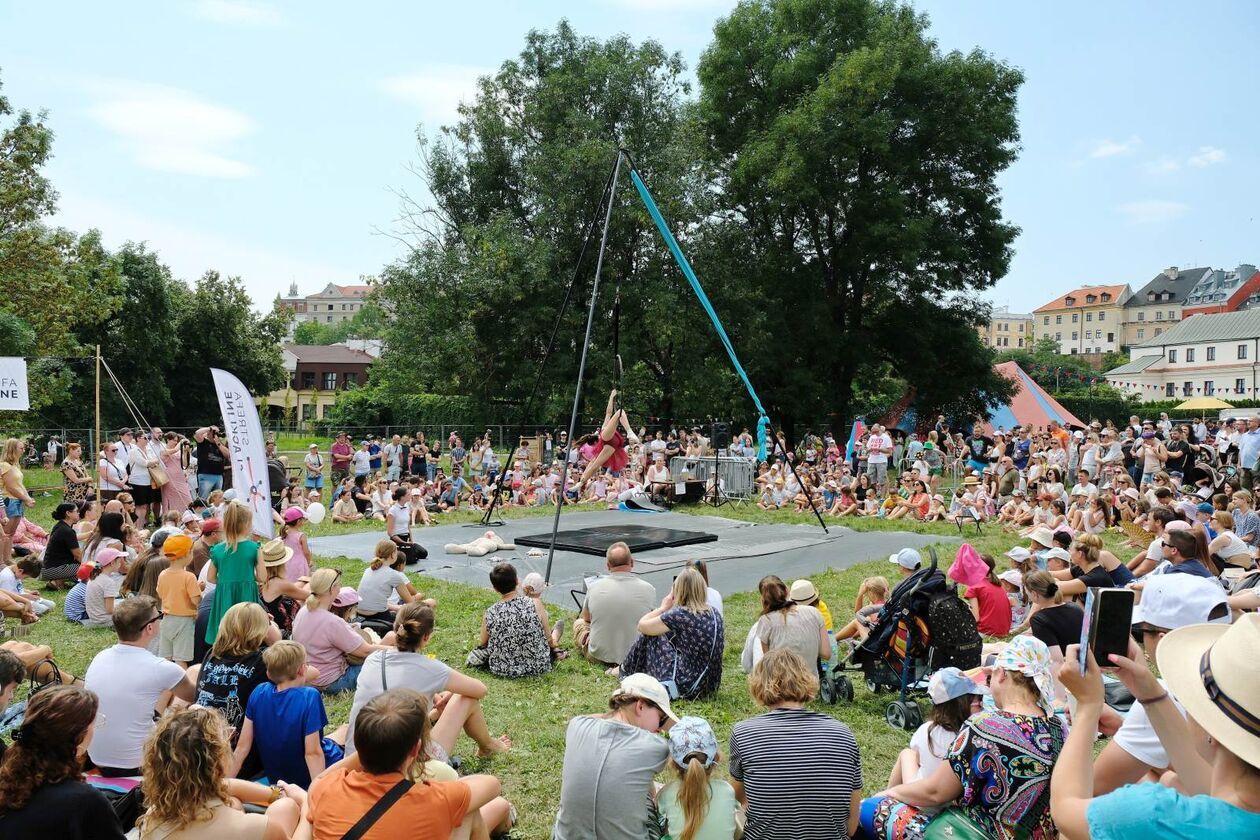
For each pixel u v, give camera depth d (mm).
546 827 5227
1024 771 3865
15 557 13039
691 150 32062
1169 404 57812
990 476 20469
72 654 8812
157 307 43812
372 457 22000
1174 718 2658
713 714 7035
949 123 34438
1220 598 4371
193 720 3680
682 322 31625
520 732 6676
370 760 3719
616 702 4707
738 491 22391
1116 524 16859
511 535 14922
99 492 15688
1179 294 133000
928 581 7227
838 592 11500
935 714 4746
